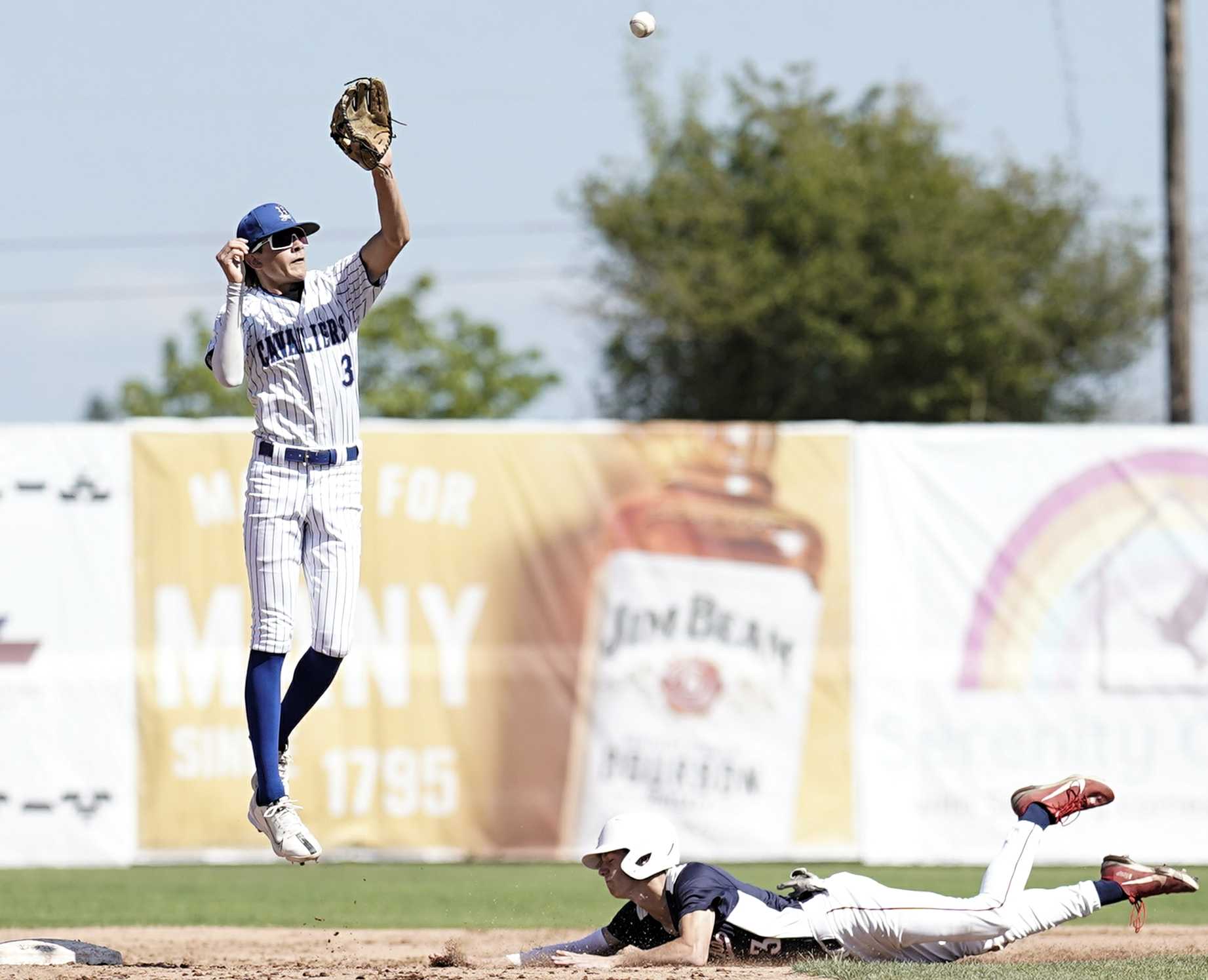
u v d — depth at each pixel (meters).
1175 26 64.12
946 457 41.97
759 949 20.31
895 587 41.69
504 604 40.97
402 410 139.25
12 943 21.77
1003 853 21.48
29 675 39.72
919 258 113.88
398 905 34.66
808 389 114.44
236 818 39.75
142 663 39.94
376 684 40.47
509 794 40.53
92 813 39.56
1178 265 63.84
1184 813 41.25
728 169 126.94
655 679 41.03
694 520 41.53
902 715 41.31
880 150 121.88
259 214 19.84
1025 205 119.50
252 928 30.03
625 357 120.94
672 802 40.78
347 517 20.36
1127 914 34.12
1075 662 41.62
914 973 18.69
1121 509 42.06
